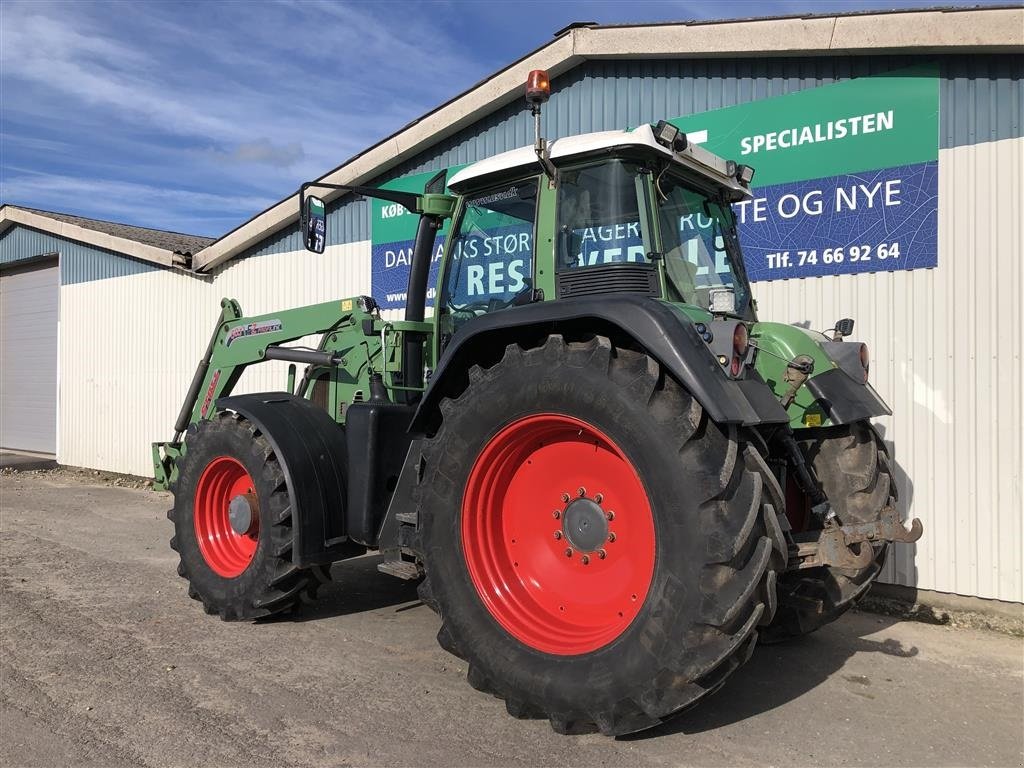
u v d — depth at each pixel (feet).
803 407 12.43
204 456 16.08
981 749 10.21
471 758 9.60
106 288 39.14
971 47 16.30
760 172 19.39
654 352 9.56
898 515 11.19
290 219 29.86
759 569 9.00
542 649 10.33
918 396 17.33
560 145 12.03
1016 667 13.51
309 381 17.75
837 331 14.06
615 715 9.59
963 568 16.80
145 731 10.29
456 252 14.08
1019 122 16.26
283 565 14.65
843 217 18.25
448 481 11.28
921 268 17.30
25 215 43.52
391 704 11.23
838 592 12.96
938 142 17.11
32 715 10.79
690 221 12.87
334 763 9.44
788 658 13.84
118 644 13.78
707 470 9.18
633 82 21.36
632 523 10.34
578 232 11.96
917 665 13.55
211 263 33.06
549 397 10.40
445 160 25.63
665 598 9.20
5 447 48.70
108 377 39.09
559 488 11.21
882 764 9.74
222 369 19.63
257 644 13.91
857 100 18.03
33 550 21.39
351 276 28.48
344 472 15.06
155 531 24.40
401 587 18.15
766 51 18.71
